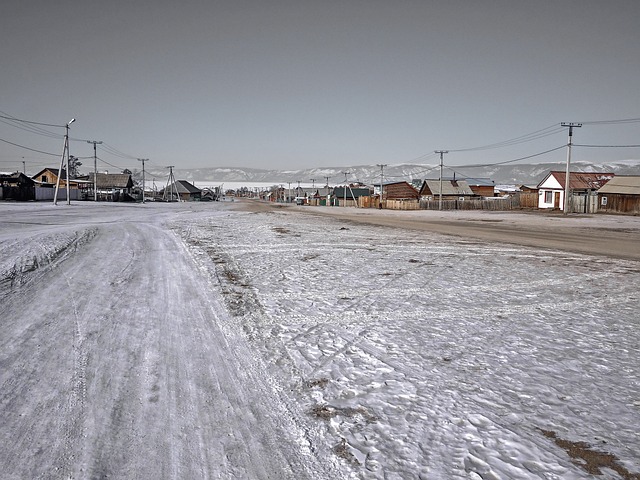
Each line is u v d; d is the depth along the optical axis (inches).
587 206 1737.2
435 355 187.8
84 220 932.6
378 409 142.2
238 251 507.2
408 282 338.6
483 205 2370.8
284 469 112.3
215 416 138.5
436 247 570.3
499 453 118.0
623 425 132.6
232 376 167.9
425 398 149.1
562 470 110.8
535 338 209.9
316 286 322.3
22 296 275.7
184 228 808.9
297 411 141.8
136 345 198.5
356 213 1836.9
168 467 112.6
